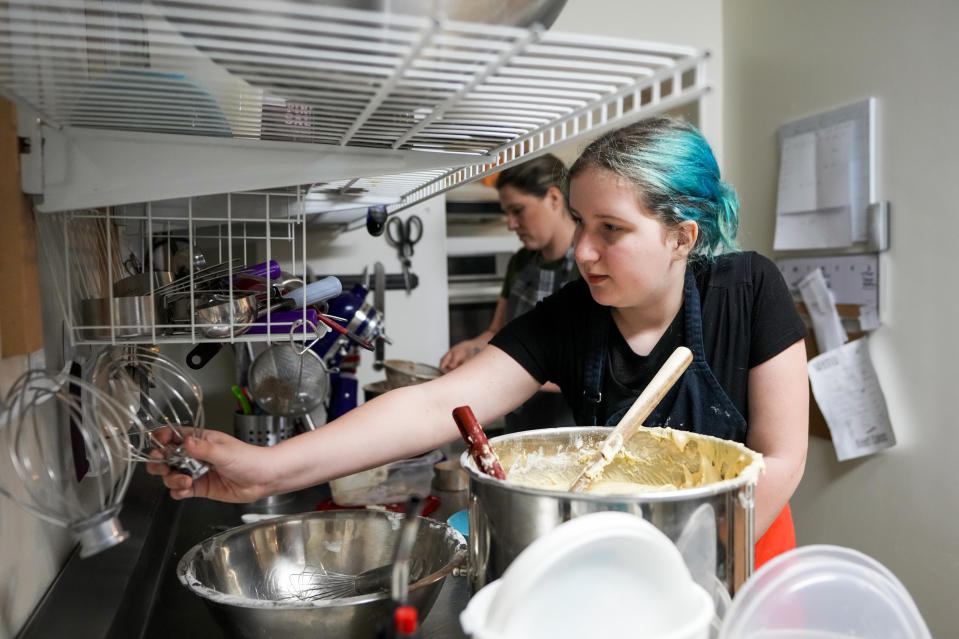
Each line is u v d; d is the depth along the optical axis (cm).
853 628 51
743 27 242
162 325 80
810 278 215
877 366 198
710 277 106
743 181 248
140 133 74
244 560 85
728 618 50
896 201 190
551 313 113
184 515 130
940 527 182
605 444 73
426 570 83
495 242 257
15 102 64
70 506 60
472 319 256
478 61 56
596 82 63
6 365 71
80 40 53
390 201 141
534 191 205
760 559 105
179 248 107
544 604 44
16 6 45
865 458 202
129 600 83
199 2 44
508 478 83
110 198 74
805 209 216
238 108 69
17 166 66
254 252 196
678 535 55
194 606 93
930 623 185
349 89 63
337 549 90
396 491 136
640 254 91
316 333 90
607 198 89
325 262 207
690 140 97
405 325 218
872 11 195
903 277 189
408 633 42
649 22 243
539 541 46
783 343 101
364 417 90
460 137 85
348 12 45
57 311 90
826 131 209
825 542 215
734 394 104
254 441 144
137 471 134
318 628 64
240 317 85
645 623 45
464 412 73
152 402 83
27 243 68
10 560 69
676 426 105
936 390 182
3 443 68
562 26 233
